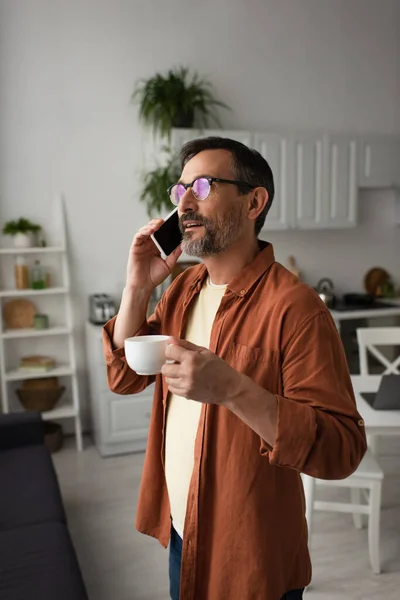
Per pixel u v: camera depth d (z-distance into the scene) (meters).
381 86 4.96
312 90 4.71
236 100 4.45
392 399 2.33
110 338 1.40
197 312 1.33
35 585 1.71
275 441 0.97
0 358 3.84
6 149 3.89
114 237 4.21
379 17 4.89
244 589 1.13
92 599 2.33
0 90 3.84
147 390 3.89
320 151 4.41
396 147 4.69
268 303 1.15
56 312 4.17
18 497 2.39
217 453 1.17
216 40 4.34
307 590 2.35
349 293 5.10
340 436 1.01
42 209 4.02
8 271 4.00
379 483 2.44
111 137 4.12
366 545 2.68
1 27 3.79
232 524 1.14
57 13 3.90
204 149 1.20
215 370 0.94
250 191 1.20
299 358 1.08
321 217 4.48
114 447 3.87
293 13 4.57
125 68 4.10
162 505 1.42
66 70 3.96
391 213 5.19
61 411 3.98
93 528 2.90
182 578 1.20
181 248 1.30
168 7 4.17
